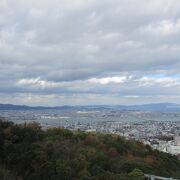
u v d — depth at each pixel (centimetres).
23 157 5359
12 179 4788
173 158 9006
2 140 5869
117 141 8181
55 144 6075
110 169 5841
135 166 6412
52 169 5019
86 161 5553
